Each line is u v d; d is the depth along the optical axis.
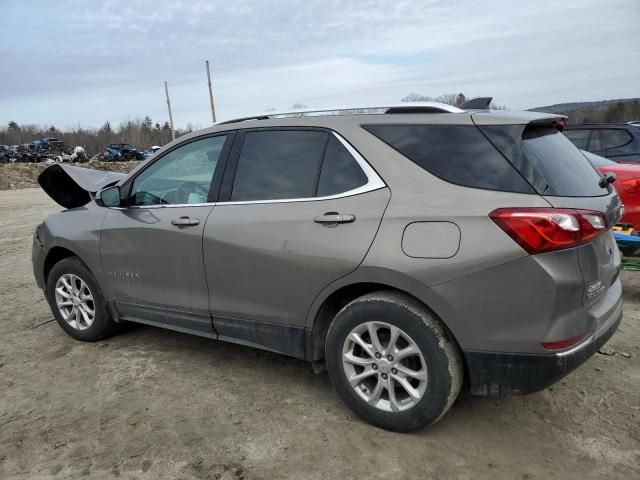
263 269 3.24
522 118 2.79
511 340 2.57
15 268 7.60
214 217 3.47
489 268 2.56
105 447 2.95
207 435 3.04
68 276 4.49
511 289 2.54
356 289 3.10
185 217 3.61
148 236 3.81
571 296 2.53
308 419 3.17
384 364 2.91
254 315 3.37
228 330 3.53
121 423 3.19
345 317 2.99
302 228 3.08
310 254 3.03
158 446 2.94
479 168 2.71
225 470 2.72
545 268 2.48
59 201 5.10
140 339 4.55
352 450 2.85
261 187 3.37
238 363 4.00
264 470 2.71
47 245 4.55
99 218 4.19
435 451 2.82
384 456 2.79
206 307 3.60
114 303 4.21
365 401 3.03
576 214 2.52
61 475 2.73
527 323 2.54
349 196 2.99
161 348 4.34
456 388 2.76
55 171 4.84
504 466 2.69
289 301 3.19
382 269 2.78
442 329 2.75
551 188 2.61
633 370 3.67
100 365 4.03
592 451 2.79
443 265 2.64
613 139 7.26
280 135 3.39
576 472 2.63
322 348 3.26
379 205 2.87
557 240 2.47
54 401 3.50
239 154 3.53
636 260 4.79
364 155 3.00
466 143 2.79
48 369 4.00
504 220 2.54
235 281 3.39
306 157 3.24
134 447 2.94
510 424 3.06
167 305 3.83
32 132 98.88
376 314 2.87
